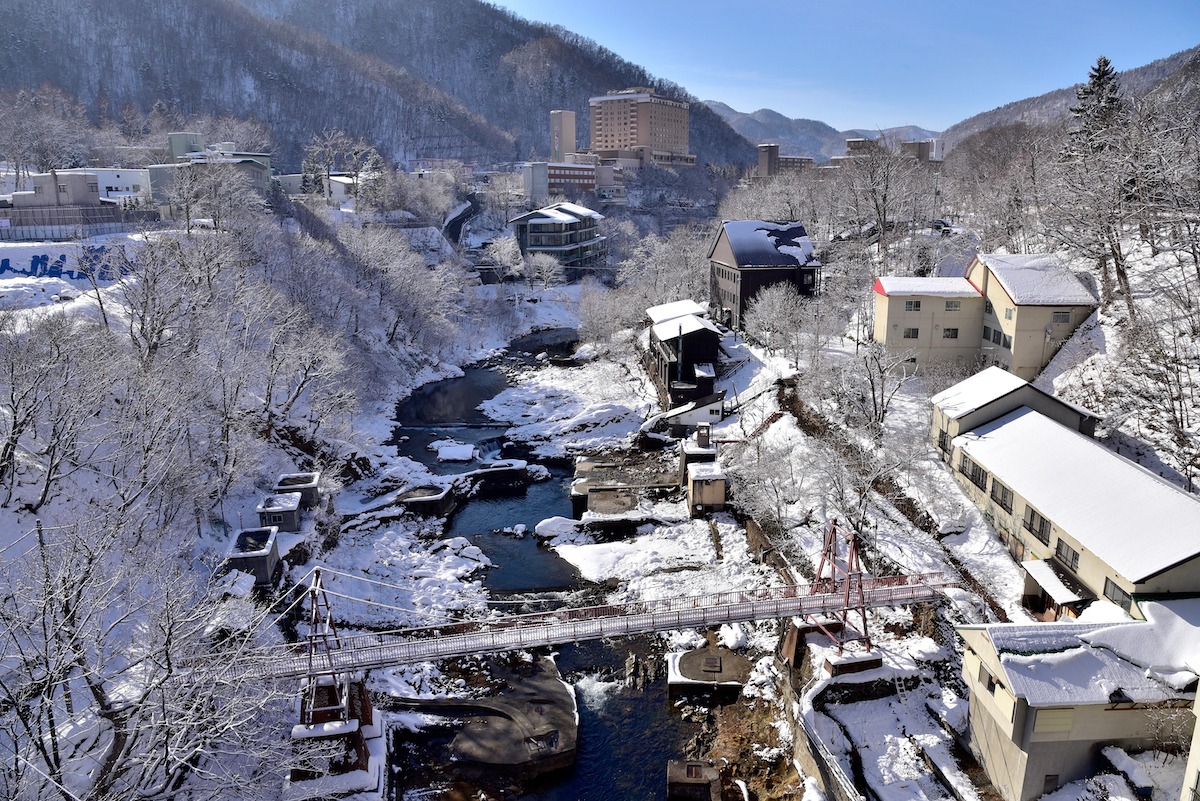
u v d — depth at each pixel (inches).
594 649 1518.2
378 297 3262.8
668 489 2100.1
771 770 1198.9
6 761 841.5
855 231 3427.7
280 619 1434.5
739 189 6008.9
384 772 1169.4
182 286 1990.7
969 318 2050.9
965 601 1286.9
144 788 922.7
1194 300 1694.1
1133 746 965.2
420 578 1729.8
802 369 2352.4
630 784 1197.1
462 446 2412.6
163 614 926.4
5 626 939.3
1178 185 1764.3
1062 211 2112.5
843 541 1557.6
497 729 1289.4
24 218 2878.9
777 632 1467.8
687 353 2539.4
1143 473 1231.5
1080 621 1049.5
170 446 1461.6
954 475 1635.1
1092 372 1737.2
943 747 1125.7
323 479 1888.5
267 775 1038.4
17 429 1218.6
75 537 936.9
